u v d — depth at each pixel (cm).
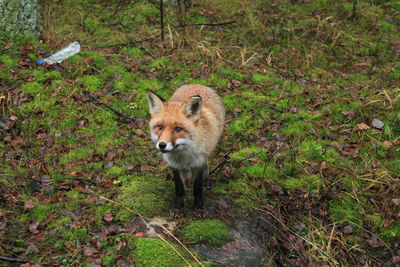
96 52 960
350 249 575
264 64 1023
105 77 873
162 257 485
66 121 746
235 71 968
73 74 857
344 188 656
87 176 632
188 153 530
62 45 953
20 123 723
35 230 521
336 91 920
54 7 1098
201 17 1177
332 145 739
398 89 869
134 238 508
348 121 809
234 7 1252
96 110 780
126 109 802
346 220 610
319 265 549
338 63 1062
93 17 1108
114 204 564
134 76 895
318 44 1104
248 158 695
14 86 796
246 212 582
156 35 1056
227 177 655
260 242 543
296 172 686
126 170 652
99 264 480
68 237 518
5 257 470
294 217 604
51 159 663
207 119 561
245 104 852
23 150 670
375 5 1327
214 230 529
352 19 1234
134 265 480
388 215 612
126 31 1079
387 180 660
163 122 512
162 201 573
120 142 721
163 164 671
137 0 1206
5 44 877
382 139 757
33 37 929
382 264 562
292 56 1066
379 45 1120
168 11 1165
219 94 877
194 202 566
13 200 563
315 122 803
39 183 607
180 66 961
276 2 1307
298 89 927
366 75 1003
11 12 891
